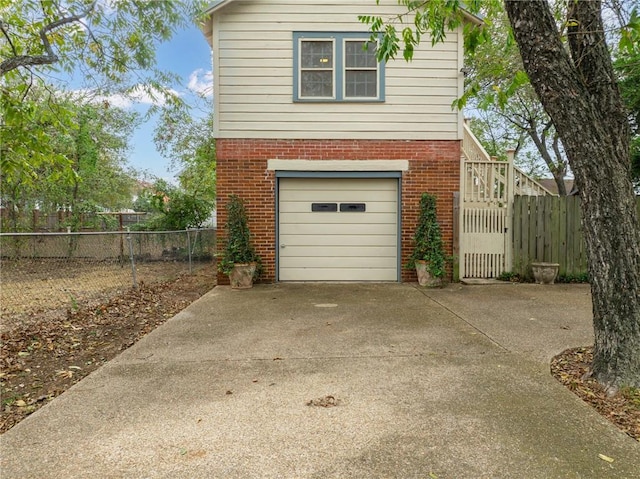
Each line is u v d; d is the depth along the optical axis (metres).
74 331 5.50
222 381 3.69
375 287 8.48
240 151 8.81
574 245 9.16
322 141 8.86
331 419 2.97
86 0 5.90
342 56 8.78
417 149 8.92
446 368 3.96
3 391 3.60
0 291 8.55
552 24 3.57
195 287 8.97
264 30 8.73
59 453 2.56
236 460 2.48
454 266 9.01
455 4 4.79
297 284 8.87
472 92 5.10
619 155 3.58
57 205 15.30
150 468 2.41
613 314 3.48
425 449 2.58
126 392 3.46
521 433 2.77
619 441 2.67
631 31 4.05
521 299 7.19
